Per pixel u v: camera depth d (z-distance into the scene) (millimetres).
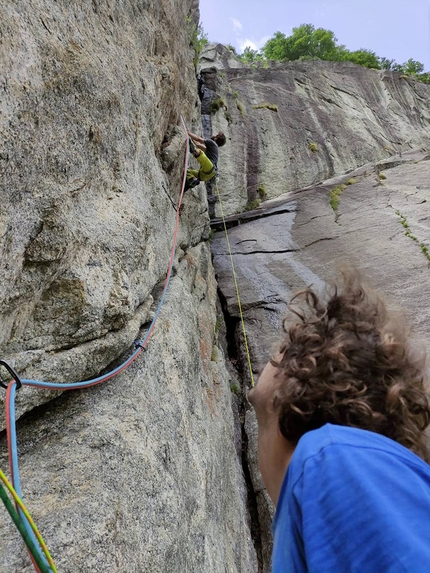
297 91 14156
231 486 3900
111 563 1553
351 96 15273
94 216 2395
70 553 1454
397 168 11484
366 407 812
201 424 3225
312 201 10367
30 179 1790
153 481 2070
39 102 1849
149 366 2707
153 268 3322
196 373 3604
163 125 4488
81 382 2100
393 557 560
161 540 1924
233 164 11227
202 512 2615
